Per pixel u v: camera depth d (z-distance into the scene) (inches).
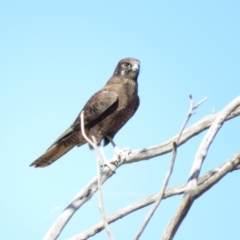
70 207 441.1
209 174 426.9
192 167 355.9
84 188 448.8
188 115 294.7
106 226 285.1
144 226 283.7
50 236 422.6
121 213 417.4
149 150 501.4
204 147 364.2
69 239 412.2
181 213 319.6
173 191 427.5
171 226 318.7
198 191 319.3
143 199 421.7
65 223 432.5
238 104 382.6
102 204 291.7
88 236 412.5
